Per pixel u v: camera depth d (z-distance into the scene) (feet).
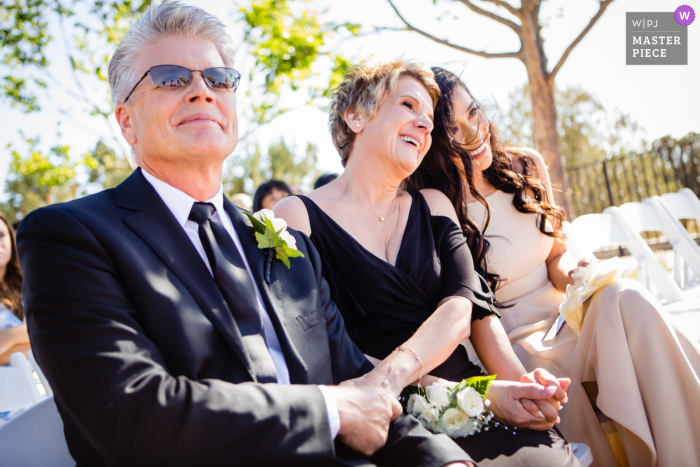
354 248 6.56
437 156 8.12
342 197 7.13
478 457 5.11
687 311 9.07
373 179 6.97
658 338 5.96
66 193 79.97
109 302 3.75
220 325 4.15
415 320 6.43
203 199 5.01
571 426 6.85
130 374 3.50
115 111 5.08
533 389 5.39
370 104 6.81
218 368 4.12
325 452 3.73
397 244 6.97
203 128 4.75
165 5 5.00
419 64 7.16
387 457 4.38
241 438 3.51
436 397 5.32
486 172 8.91
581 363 6.84
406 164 6.74
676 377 5.89
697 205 13.06
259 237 5.06
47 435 4.48
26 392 6.16
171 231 4.42
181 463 3.41
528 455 4.98
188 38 4.95
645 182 28.43
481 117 8.57
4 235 11.46
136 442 3.37
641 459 6.15
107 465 3.66
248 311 4.44
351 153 7.44
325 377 4.83
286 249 5.07
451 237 7.08
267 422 3.61
